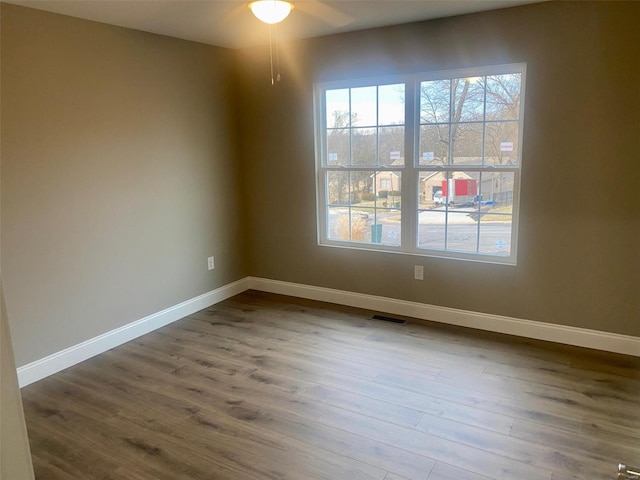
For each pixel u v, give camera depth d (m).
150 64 3.68
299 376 3.05
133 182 3.64
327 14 3.28
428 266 3.87
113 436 2.48
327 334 3.70
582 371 3.01
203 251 4.33
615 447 2.28
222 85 4.34
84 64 3.23
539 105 3.21
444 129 3.67
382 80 3.84
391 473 2.14
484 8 3.22
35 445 2.42
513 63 3.27
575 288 3.31
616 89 2.98
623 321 3.20
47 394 2.92
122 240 3.60
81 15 3.11
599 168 3.10
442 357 3.25
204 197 4.29
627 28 2.89
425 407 2.66
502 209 3.54
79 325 3.35
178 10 3.05
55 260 3.17
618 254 3.14
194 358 3.36
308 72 4.10
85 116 3.27
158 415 2.66
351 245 4.26
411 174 3.84
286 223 4.54
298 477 2.13
